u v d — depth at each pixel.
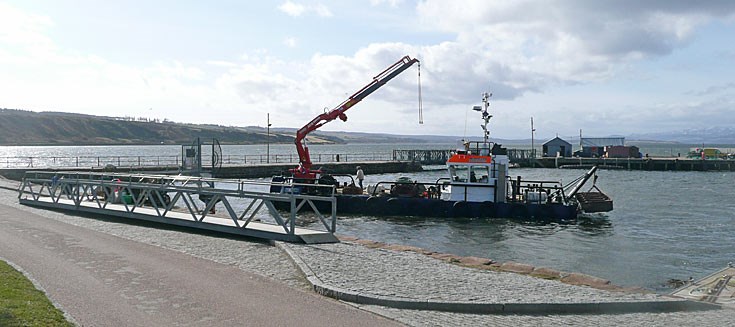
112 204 22.78
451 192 33.22
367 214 33.53
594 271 19.50
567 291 10.76
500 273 12.23
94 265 12.03
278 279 11.33
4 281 9.95
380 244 15.94
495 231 28.31
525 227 29.61
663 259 21.75
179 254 13.62
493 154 33.53
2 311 7.89
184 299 9.50
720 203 42.09
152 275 11.22
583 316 9.52
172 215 19.41
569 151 105.69
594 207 33.69
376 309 9.39
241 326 8.13
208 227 17.69
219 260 13.10
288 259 13.40
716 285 12.79
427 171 84.12
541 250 23.56
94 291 9.82
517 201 33.25
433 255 14.45
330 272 11.68
